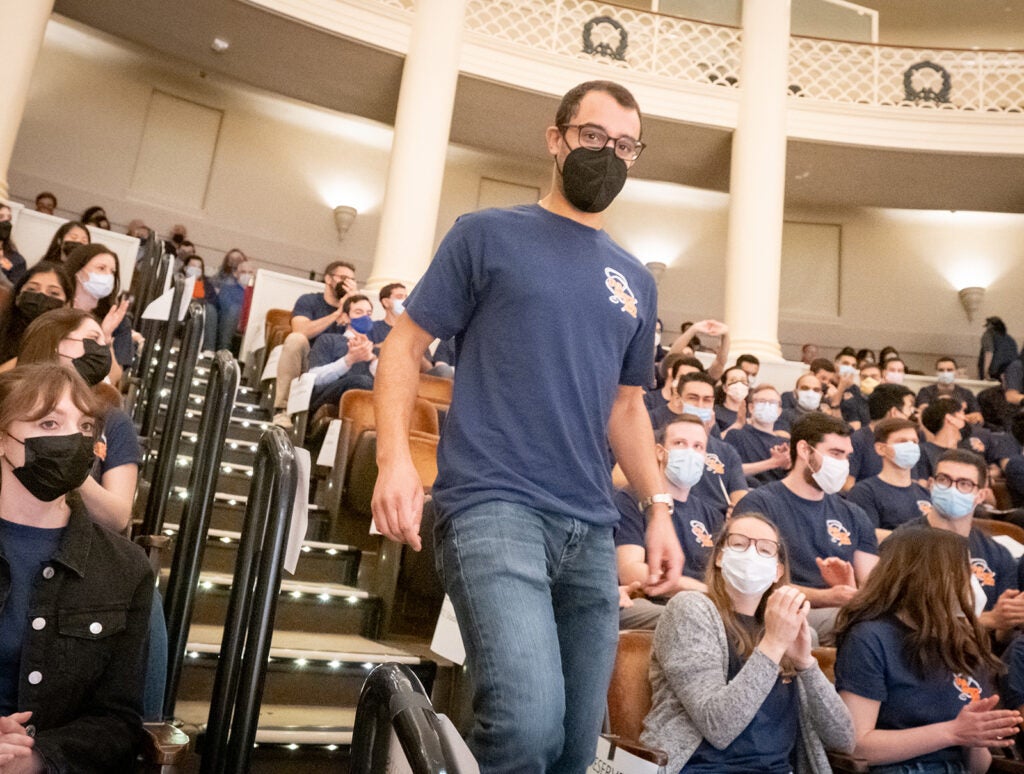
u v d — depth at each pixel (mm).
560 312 1524
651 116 10000
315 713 2691
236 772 1752
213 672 2701
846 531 3764
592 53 10211
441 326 1562
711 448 4453
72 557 1730
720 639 2453
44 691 1653
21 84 7434
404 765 1036
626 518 3285
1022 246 11648
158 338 5715
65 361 2553
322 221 11383
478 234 1567
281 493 1866
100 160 10375
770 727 2373
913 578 2598
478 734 1274
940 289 11734
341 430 4105
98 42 10523
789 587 2389
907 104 10312
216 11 9250
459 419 1501
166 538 2723
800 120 10203
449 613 2459
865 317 11797
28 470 1654
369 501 3887
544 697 1262
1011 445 6668
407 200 8367
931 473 5734
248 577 1969
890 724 2525
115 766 1675
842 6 12773
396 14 9508
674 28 10734
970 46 12742
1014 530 4289
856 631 2619
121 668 1738
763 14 9797
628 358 1708
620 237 12062
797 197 11742
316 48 9664
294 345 5609
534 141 11156
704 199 12211
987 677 2613
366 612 3291
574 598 1466
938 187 11016
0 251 6219
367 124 11758
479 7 10156
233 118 11180
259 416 5680
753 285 8945
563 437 1470
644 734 2385
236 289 8898
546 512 1429
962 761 2506
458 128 10984
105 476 2564
